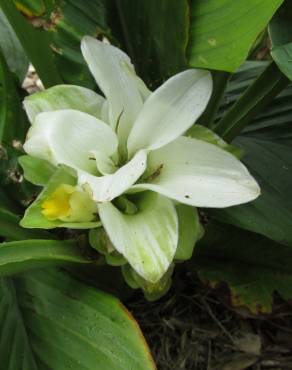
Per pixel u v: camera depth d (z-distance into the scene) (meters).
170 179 0.26
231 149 0.29
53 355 0.30
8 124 0.34
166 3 0.28
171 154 0.27
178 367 0.38
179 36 0.28
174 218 0.26
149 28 0.32
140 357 0.28
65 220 0.27
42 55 0.34
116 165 0.28
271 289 0.36
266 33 0.42
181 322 0.40
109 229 0.25
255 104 0.33
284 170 0.36
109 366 0.28
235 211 0.33
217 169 0.26
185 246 0.28
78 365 0.29
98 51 0.27
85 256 0.30
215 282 0.36
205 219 0.41
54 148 0.25
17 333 0.31
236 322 0.40
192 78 0.26
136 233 0.26
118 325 0.29
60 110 0.25
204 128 0.29
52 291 0.32
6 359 0.30
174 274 0.41
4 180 0.35
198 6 0.26
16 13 0.32
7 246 0.27
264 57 0.44
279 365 0.38
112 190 0.23
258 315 0.40
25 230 0.31
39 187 0.35
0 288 0.32
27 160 0.28
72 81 0.37
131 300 0.41
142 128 0.27
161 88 0.26
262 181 0.35
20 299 0.32
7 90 0.34
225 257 0.38
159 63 0.33
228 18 0.25
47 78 0.35
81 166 0.26
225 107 0.41
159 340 0.39
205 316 0.40
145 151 0.26
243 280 0.36
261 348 0.39
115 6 0.35
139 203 0.27
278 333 0.40
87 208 0.26
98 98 0.28
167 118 0.26
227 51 0.27
